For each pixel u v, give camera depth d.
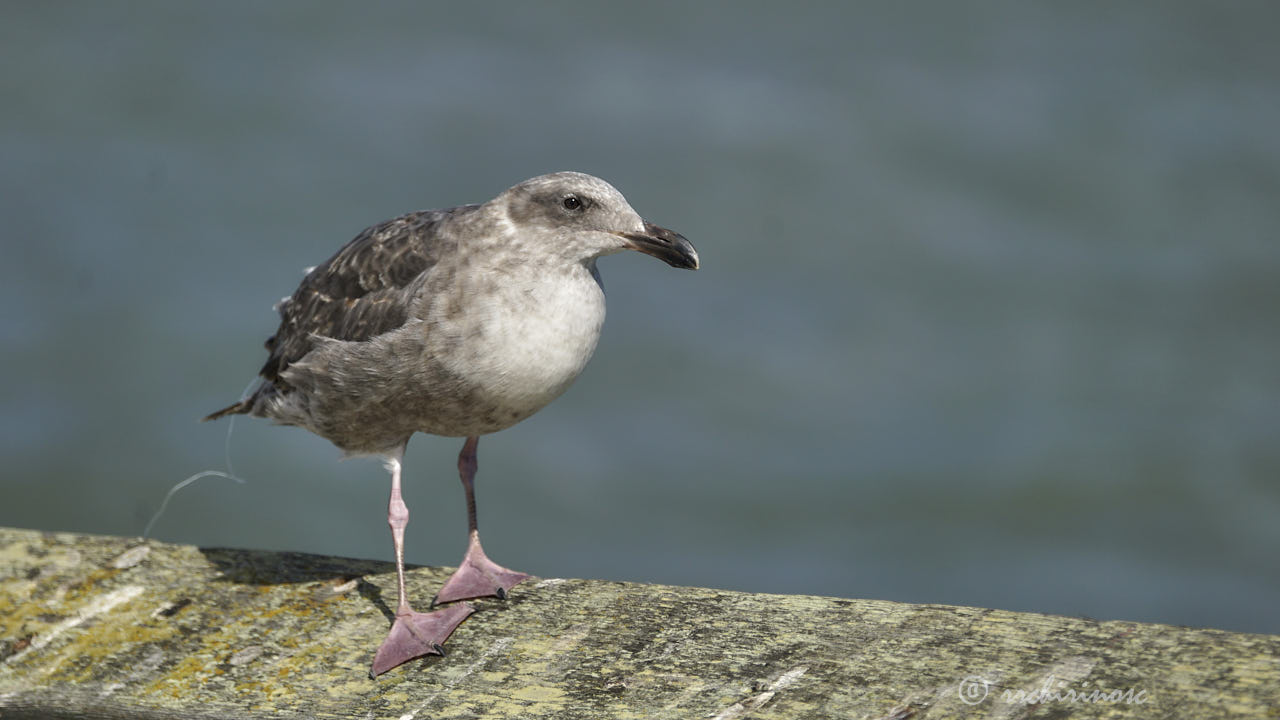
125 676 9.88
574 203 10.54
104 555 11.61
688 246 10.56
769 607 10.12
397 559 10.72
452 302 10.49
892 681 8.88
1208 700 8.20
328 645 10.18
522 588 10.90
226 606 10.79
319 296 11.46
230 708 9.38
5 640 10.36
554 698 9.16
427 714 9.09
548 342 10.56
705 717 8.70
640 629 9.98
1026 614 9.62
